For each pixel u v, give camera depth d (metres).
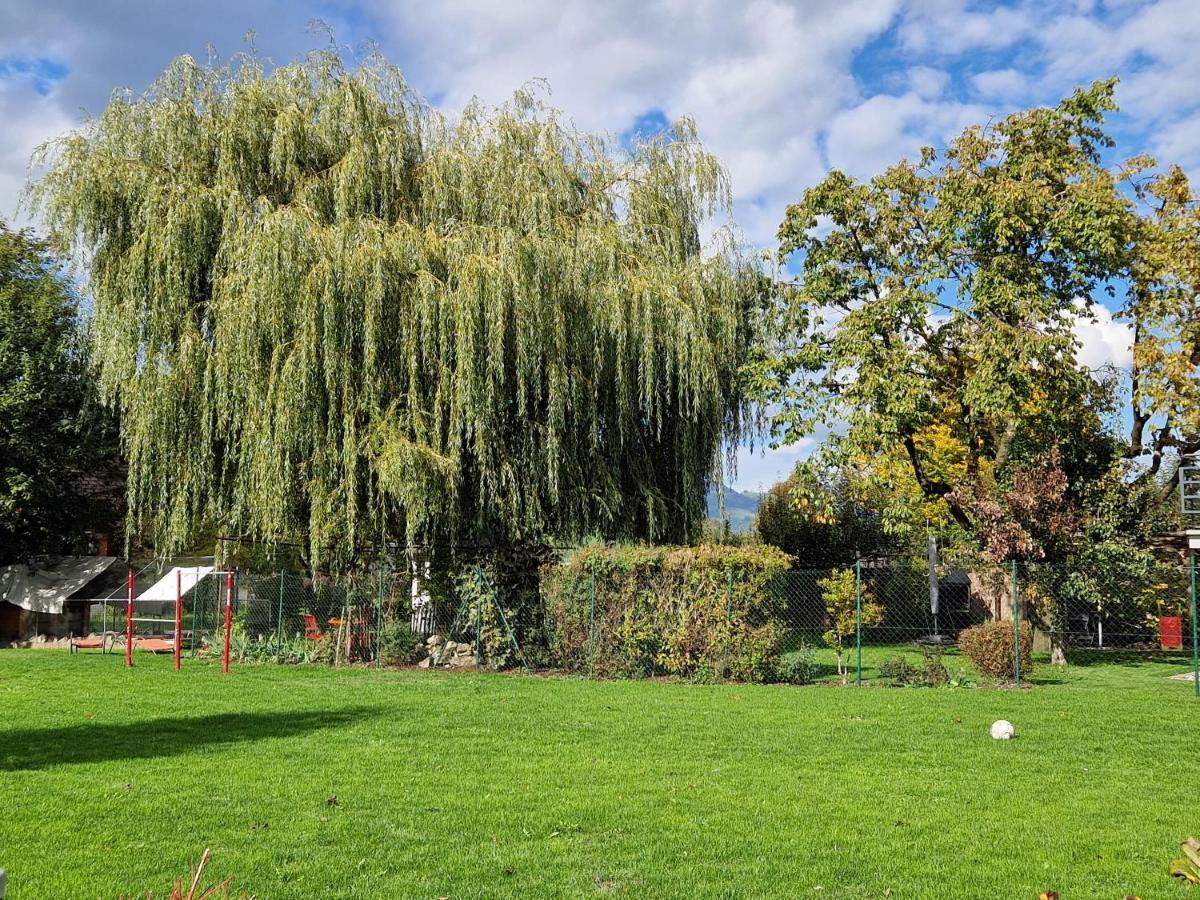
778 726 11.74
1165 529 25.05
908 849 6.64
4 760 9.41
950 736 11.09
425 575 19.67
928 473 28.52
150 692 14.75
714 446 21.91
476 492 19.03
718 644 17.09
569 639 18.17
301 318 17.06
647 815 7.46
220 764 9.22
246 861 6.25
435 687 15.76
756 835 6.93
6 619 27.81
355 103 19.70
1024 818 7.46
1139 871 6.19
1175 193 24.03
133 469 18.91
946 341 24.66
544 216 19.14
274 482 17.59
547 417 18.75
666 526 21.36
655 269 19.78
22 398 24.92
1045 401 22.44
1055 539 20.50
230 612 18.92
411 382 17.53
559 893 5.76
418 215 19.50
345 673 17.92
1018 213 22.31
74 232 19.05
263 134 19.53
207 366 18.08
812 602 19.41
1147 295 23.70
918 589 28.31
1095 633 26.48
